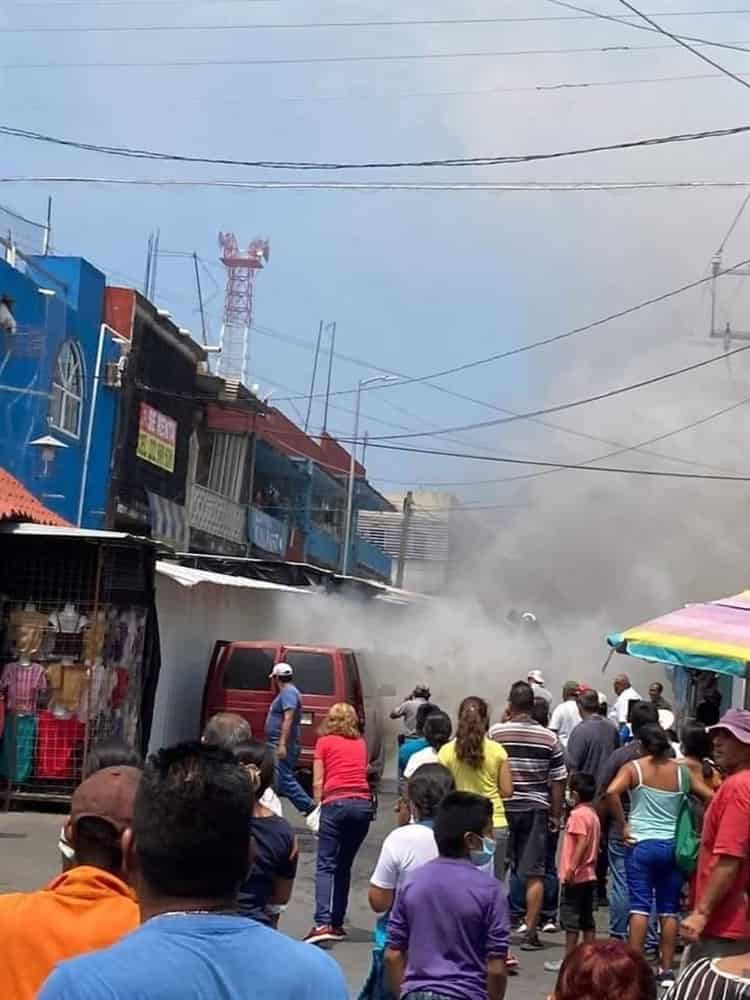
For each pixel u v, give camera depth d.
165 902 2.85
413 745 10.95
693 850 9.33
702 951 6.53
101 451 25.97
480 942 5.73
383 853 7.00
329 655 19.03
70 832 3.63
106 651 16.88
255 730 18.95
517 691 11.18
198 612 21.83
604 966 3.30
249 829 2.91
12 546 16.95
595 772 12.53
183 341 29.56
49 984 2.68
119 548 17.14
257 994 2.72
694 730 9.50
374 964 7.11
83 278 25.22
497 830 9.91
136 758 4.83
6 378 22.52
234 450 35.12
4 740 16.59
